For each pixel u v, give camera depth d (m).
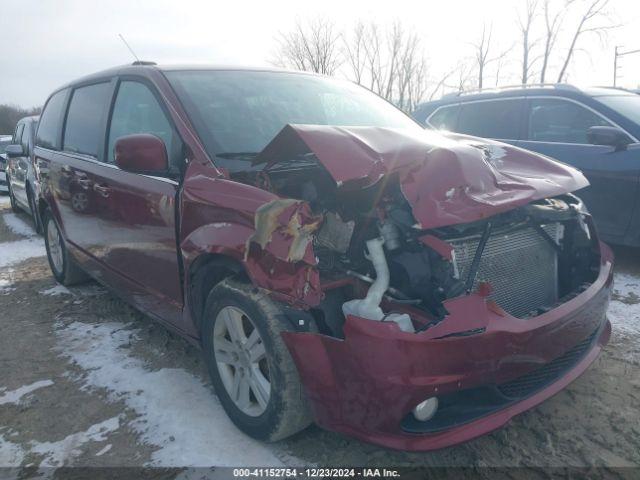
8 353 3.97
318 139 2.62
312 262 2.37
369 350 2.23
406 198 2.48
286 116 3.57
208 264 2.88
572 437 2.75
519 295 2.75
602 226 5.23
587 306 2.75
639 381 3.24
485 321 2.29
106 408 3.18
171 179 3.18
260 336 2.57
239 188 2.68
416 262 2.47
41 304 5.01
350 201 2.68
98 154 4.11
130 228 3.58
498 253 2.65
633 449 2.65
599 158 5.19
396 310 2.45
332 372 2.35
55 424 3.05
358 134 2.76
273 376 2.53
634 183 4.95
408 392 2.20
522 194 2.67
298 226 2.39
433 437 2.29
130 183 3.52
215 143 3.10
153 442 2.84
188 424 2.96
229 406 2.90
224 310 2.81
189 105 3.32
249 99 3.58
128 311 4.67
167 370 3.57
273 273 2.43
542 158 3.39
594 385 3.21
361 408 2.31
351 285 2.58
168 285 3.29
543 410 2.98
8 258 6.97
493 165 2.98
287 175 3.02
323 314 2.49
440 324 2.24
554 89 5.81
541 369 2.67
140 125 3.61
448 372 2.23
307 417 2.58
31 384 3.50
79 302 5.00
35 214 8.25
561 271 3.04
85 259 4.56
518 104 6.05
